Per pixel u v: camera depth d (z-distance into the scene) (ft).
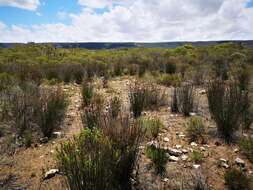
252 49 93.35
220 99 17.51
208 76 38.24
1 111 19.29
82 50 129.59
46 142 15.80
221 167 12.38
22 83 29.40
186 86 24.13
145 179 11.29
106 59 71.26
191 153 13.82
